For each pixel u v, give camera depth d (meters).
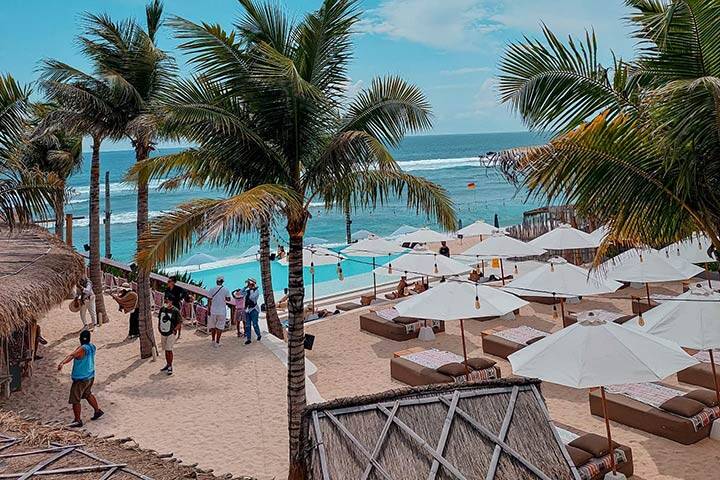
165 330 11.21
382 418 4.48
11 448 4.89
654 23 5.83
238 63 7.39
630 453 7.00
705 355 10.44
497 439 4.32
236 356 12.37
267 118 7.53
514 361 7.39
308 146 7.75
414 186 7.67
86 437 5.37
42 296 9.76
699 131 5.37
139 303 12.20
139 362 11.93
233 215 5.54
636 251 12.41
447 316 10.35
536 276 12.58
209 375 11.12
